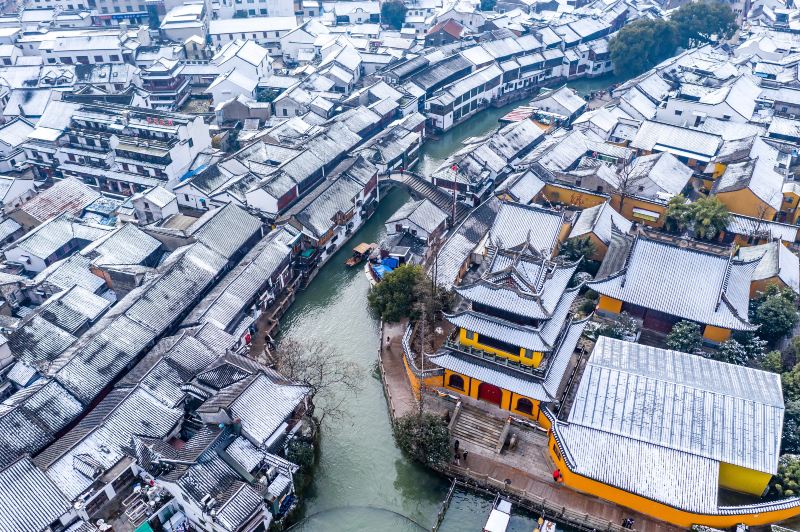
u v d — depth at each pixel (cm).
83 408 6231
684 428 5581
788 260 7956
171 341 6806
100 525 5266
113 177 10706
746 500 5503
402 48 16675
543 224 8338
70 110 11475
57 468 5334
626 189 9956
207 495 5141
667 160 10469
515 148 11694
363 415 6819
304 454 6006
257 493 5262
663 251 7262
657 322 7306
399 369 7238
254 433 5672
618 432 5641
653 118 12762
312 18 18925
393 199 11338
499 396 6481
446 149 13138
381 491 6059
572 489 5762
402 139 11956
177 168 10706
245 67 14712
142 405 5978
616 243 8200
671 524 5403
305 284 8881
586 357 6956
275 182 9869
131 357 6812
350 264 9262
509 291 6069
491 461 6075
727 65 14500
